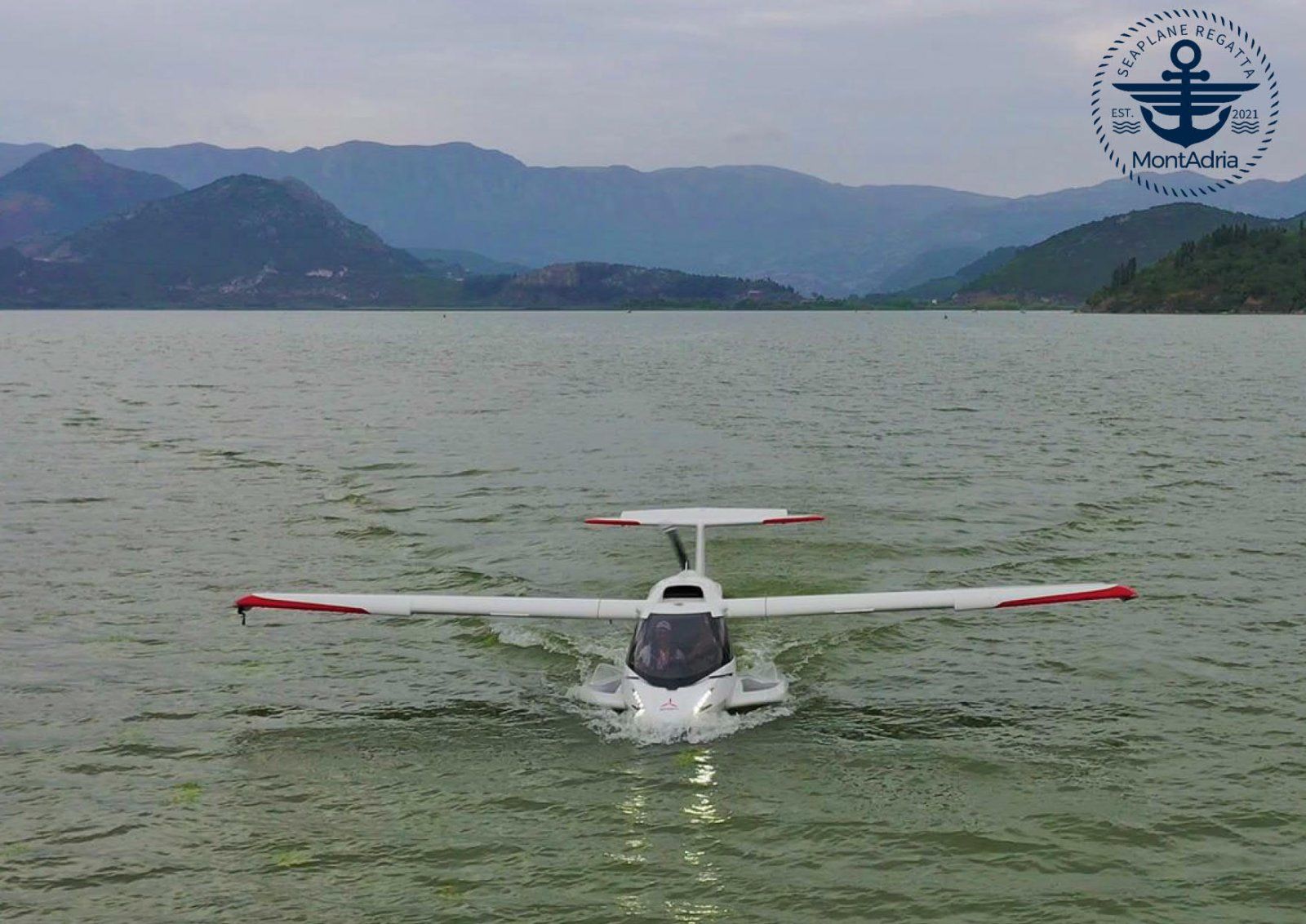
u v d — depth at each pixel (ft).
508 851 43.27
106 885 41.19
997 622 71.77
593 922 38.75
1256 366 330.95
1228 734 53.36
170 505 108.99
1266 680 60.34
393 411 197.98
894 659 65.16
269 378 289.53
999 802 46.80
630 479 123.95
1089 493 113.29
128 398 223.92
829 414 193.47
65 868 42.24
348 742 53.52
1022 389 246.88
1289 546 89.56
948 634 69.56
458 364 361.10
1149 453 140.97
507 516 104.06
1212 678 60.80
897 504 108.06
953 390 246.27
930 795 47.44
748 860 42.55
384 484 120.98
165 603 75.97
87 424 176.55
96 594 77.87
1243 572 81.92
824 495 113.60
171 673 62.75
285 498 112.98
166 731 54.85
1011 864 42.01
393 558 88.28
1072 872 41.50
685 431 168.35
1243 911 38.93
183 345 524.11
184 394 234.79
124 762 51.31
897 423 178.70
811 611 59.16
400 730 54.95
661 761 50.85
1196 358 379.55
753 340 597.52
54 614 73.31
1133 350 437.99
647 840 44.04
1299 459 135.03
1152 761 50.49
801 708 57.41
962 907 39.40
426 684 61.46
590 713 56.85
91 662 64.34
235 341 583.17
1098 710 56.65
